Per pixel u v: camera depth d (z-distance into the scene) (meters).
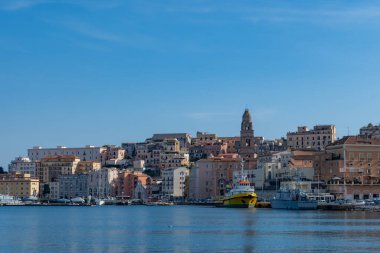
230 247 141.12
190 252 134.00
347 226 193.25
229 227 199.00
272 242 149.75
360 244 142.75
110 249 141.62
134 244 150.62
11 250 141.75
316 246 140.00
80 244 152.75
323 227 190.12
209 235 170.75
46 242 158.50
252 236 165.62
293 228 188.75
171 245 147.00
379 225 196.50
